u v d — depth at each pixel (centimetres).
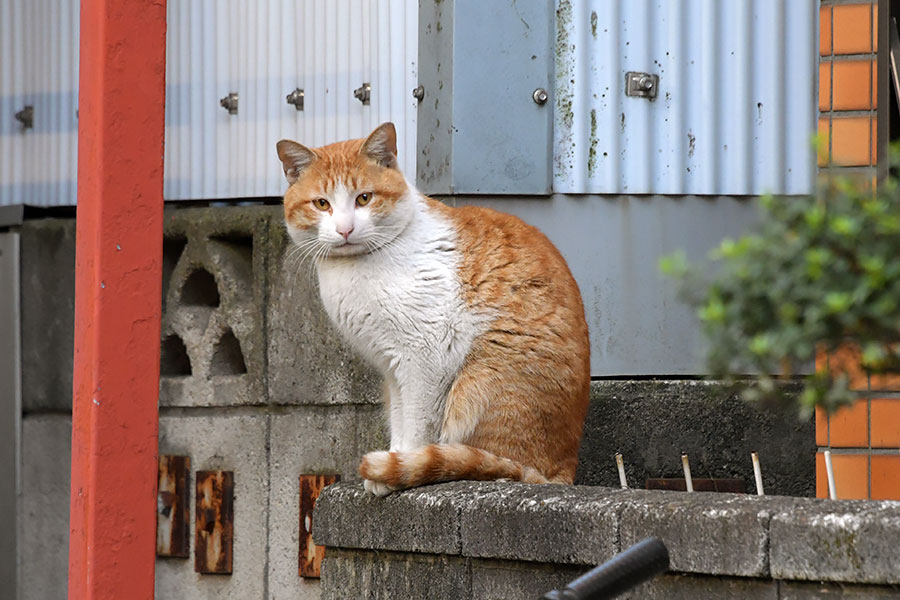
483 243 661
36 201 1001
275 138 891
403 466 575
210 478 861
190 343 887
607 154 799
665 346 797
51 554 948
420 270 653
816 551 411
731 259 377
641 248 802
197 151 923
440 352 650
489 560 524
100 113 550
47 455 954
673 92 804
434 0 799
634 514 462
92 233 553
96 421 545
